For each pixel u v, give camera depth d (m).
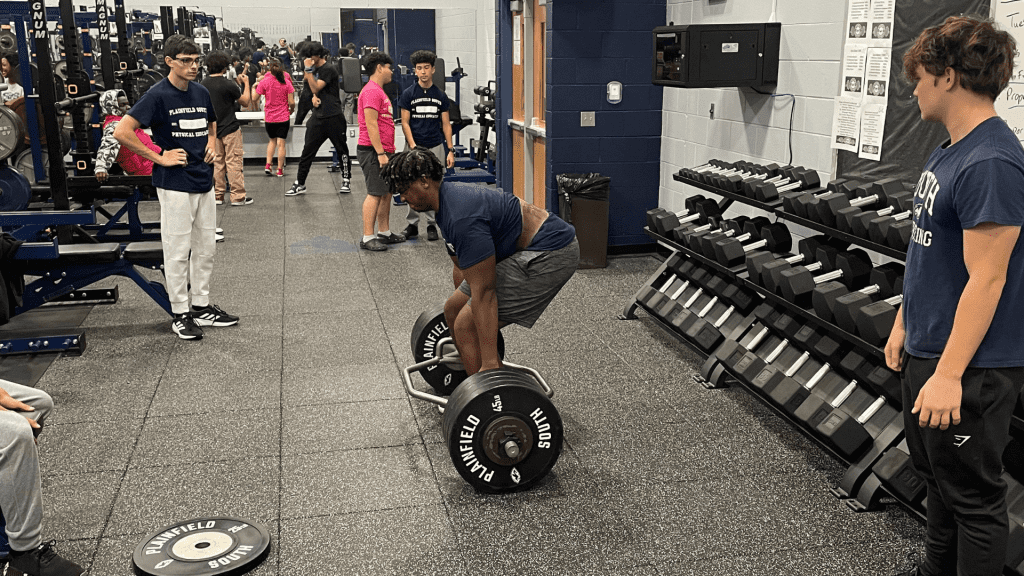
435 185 2.70
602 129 6.04
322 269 5.91
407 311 4.91
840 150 4.08
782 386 3.15
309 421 3.39
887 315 2.66
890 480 2.59
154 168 4.27
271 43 11.16
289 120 10.62
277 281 5.58
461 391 2.75
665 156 6.12
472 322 3.02
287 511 2.71
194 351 4.22
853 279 3.18
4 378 3.82
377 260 6.17
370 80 6.14
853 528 2.61
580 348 4.28
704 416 3.46
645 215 6.28
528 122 7.46
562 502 2.78
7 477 2.14
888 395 2.83
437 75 9.18
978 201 1.71
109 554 2.46
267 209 8.23
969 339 1.75
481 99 9.80
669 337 4.45
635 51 5.95
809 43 4.26
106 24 5.77
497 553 2.48
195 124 4.27
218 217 7.80
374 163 6.27
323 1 10.28
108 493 2.81
